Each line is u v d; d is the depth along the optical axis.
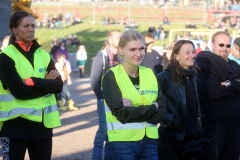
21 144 5.90
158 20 59.56
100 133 8.97
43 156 6.05
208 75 7.45
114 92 5.65
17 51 5.99
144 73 5.86
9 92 5.92
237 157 7.58
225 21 58.19
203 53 7.59
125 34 5.73
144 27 54.41
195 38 34.19
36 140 5.96
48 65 6.22
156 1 69.50
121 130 5.66
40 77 6.09
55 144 11.23
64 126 13.76
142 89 5.77
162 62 11.77
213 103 7.50
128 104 5.64
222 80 7.47
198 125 6.66
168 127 6.55
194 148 6.63
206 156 7.56
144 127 5.71
